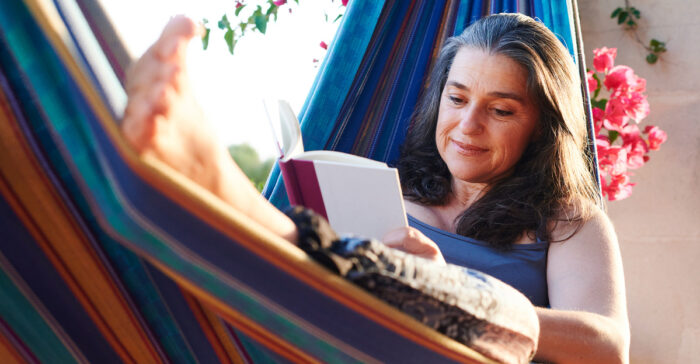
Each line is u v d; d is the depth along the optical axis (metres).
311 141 1.92
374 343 0.79
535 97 1.60
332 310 0.76
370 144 2.00
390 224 1.13
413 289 0.78
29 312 0.83
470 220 1.64
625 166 2.55
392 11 1.95
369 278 0.76
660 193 2.72
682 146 2.69
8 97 0.72
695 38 2.66
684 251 2.69
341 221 1.15
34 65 0.68
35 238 0.78
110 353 0.91
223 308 0.77
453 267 0.86
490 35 1.63
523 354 0.94
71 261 0.81
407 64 1.99
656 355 2.71
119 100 0.68
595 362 1.24
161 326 0.90
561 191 1.61
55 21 0.65
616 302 1.41
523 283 1.54
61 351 0.88
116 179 0.67
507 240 1.58
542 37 1.64
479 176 1.64
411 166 1.85
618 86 2.57
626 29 2.72
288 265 0.71
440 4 1.97
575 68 1.73
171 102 0.67
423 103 1.87
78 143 0.70
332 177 1.12
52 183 0.76
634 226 2.74
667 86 2.70
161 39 0.69
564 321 1.23
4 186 0.74
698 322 2.67
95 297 0.85
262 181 2.84
